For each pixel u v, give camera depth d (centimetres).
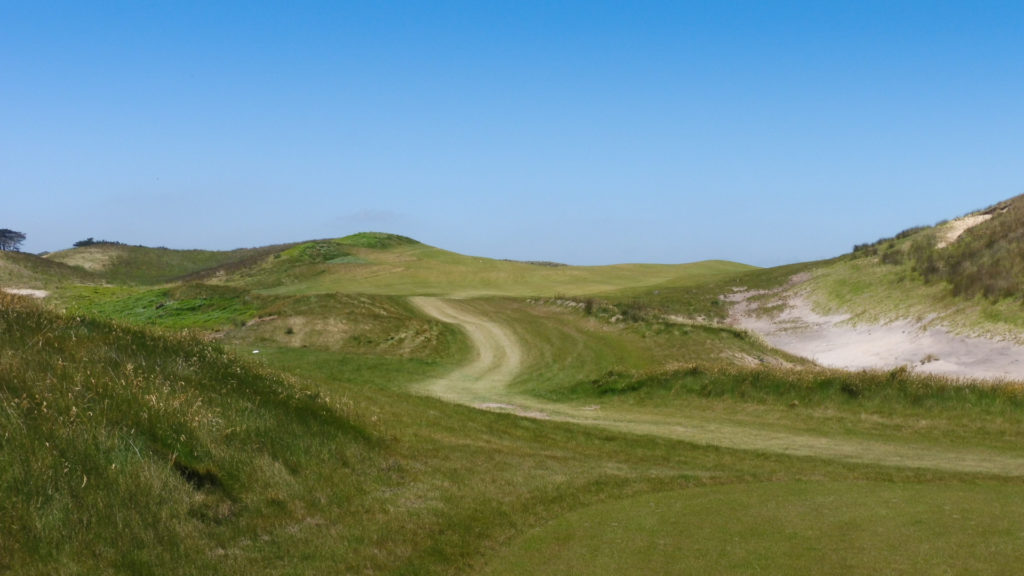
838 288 4191
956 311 3259
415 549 812
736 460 1435
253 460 969
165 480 830
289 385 1377
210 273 6862
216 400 1107
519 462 1282
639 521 921
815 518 911
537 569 757
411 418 1545
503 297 4231
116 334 1235
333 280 5816
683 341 3025
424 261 6600
